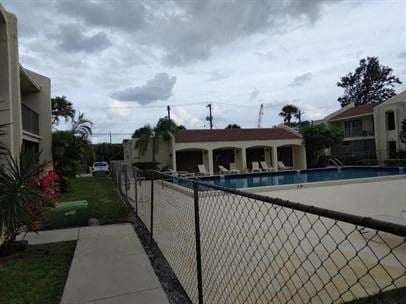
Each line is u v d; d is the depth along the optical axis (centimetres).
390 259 446
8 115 757
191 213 511
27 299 384
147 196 736
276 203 201
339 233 584
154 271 458
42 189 611
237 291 361
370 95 4741
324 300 355
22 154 552
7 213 489
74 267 480
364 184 1366
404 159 2416
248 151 2827
